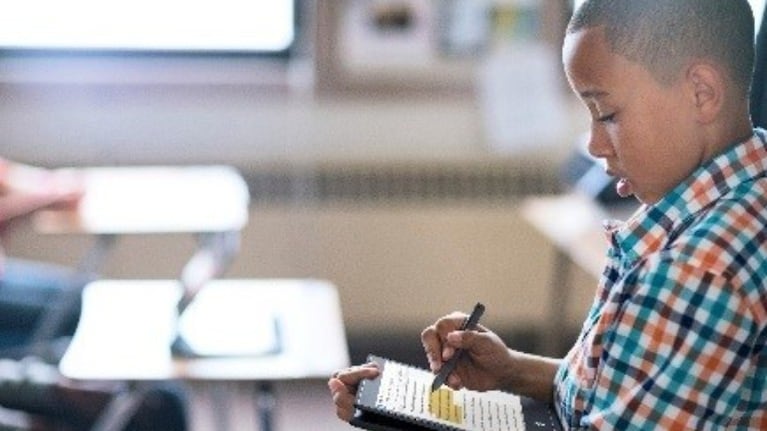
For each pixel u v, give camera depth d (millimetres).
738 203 1687
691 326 1629
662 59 1678
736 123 1743
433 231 5023
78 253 4887
